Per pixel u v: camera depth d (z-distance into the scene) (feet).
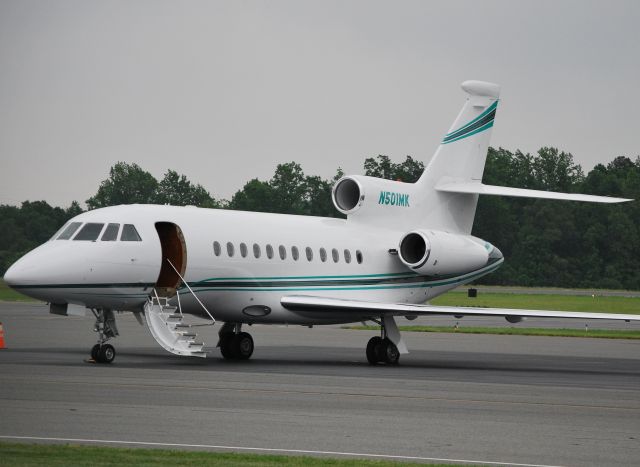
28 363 149.79
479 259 200.34
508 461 79.05
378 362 173.88
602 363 182.19
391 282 195.11
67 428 88.53
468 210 206.39
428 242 189.06
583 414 105.70
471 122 206.08
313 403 108.99
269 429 90.58
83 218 158.40
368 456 79.41
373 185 195.52
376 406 107.96
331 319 180.96
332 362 174.09
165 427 90.17
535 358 192.65
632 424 99.04
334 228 190.60
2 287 517.55
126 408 100.78
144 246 158.10
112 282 154.51
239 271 170.19
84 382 123.03
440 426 95.04
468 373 154.20
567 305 426.92
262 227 177.68
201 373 140.36
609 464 78.64
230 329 177.88
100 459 74.23
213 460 74.90
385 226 197.98
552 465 77.87
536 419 100.99
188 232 164.25
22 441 82.07
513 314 160.15
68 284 150.00
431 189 203.00
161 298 162.20
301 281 179.83
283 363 168.25
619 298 493.77
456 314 164.86
